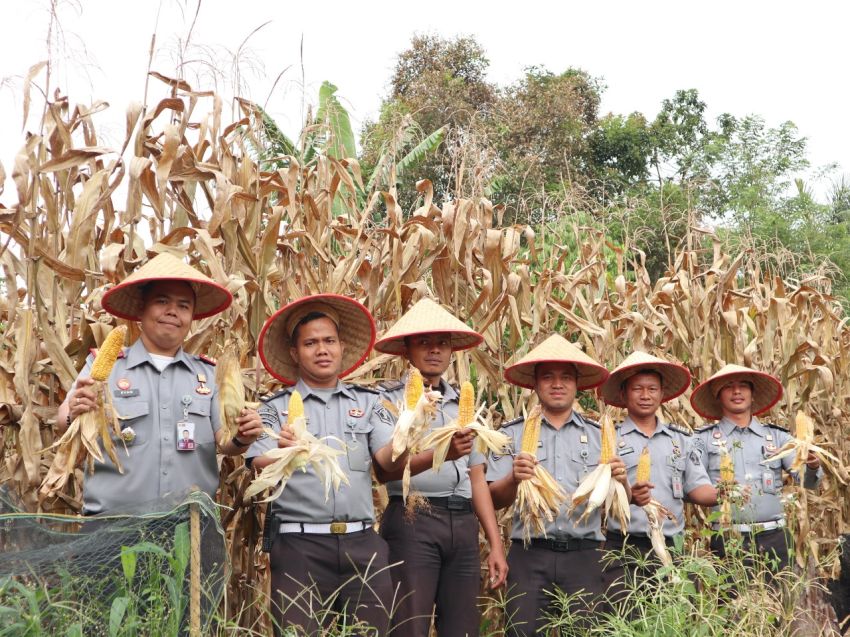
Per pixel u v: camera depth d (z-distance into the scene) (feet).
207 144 15.35
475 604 14.74
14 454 14.01
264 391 15.52
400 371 17.97
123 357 12.51
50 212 13.98
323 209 17.33
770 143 67.10
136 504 11.82
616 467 14.96
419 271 18.11
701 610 12.94
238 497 14.47
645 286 24.41
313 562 12.84
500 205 20.68
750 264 26.89
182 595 10.45
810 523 24.68
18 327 13.76
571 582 15.19
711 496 17.61
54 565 10.39
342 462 13.25
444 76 60.08
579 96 67.15
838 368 26.66
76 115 14.76
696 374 23.68
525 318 19.88
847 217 64.08
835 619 18.56
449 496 14.78
